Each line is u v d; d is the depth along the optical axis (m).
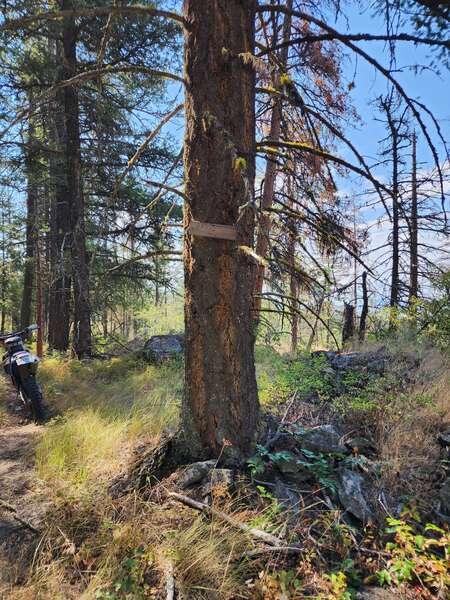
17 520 2.88
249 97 3.07
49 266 11.62
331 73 4.86
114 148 8.65
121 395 5.98
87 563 2.42
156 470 3.22
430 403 4.02
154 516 2.73
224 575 2.24
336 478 3.05
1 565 2.46
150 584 2.25
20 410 5.64
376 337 7.75
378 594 2.23
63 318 10.61
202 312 3.17
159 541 2.51
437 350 5.70
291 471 3.08
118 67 3.01
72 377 7.29
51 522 2.77
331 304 6.00
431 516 2.84
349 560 2.36
